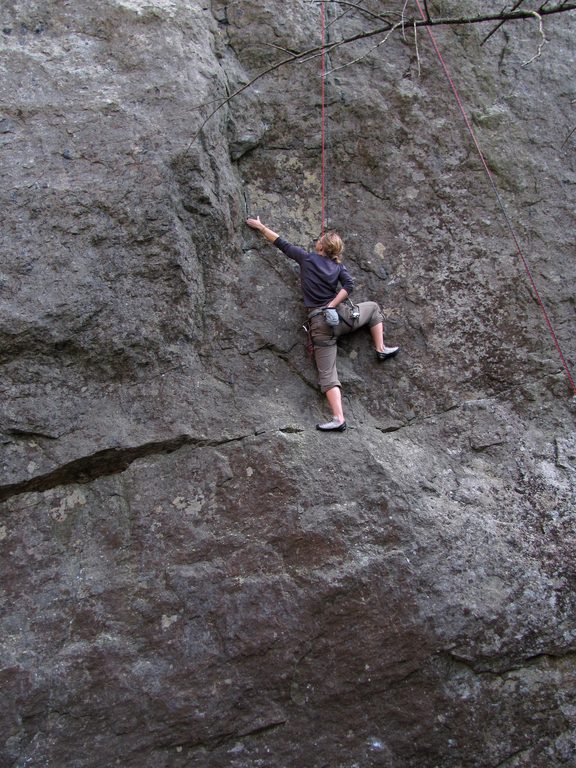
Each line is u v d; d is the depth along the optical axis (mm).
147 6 4750
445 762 3930
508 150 5246
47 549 4105
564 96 5473
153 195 4414
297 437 4402
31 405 4227
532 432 4746
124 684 3820
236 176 4984
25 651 3842
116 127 4465
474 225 5074
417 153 5148
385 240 5008
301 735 3883
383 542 4176
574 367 4895
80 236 4320
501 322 4934
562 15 5660
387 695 3965
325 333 4504
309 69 5148
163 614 3967
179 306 4500
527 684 4043
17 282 4203
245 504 4203
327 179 5078
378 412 4742
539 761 3945
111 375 4395
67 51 4609
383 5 5426
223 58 5051
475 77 5387
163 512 4191
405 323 4906
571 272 5070
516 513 4445
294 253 4621
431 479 4484
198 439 4328
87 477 4309
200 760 3799
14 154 4340
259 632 3955
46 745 3703
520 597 4164
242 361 4617
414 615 4035
